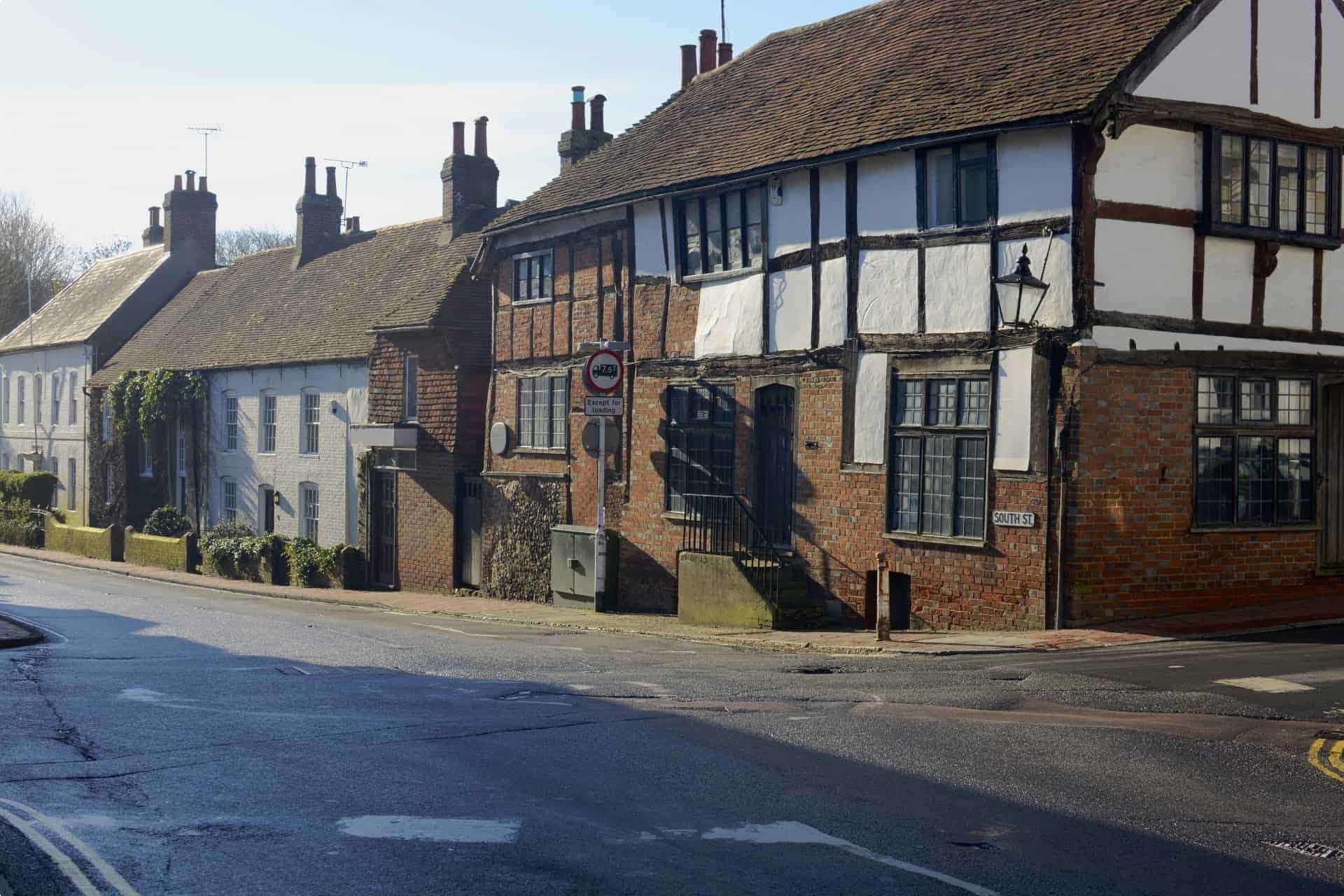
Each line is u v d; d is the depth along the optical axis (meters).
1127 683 12.12
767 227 19.80
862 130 18.14
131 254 53.50
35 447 52.56
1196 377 16.23
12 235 71.00
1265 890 6.43
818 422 18.89
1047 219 15.66
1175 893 6.36
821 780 8.58
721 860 6.82
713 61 26.55
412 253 34.31
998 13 19.28
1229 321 16.47
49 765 9.09
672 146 23.16
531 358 25.77
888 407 17.72
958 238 16.75
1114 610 15.69
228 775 8.76
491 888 6.37
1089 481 15.44
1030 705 11.25
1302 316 17.12
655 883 6.45
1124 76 15.12
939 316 17.02
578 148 28.73
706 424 21.12
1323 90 17.09
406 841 7.16
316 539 34.31
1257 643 14.43
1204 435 16.31
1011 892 6.33
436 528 28.66
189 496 40.81
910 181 17.42
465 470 28.05
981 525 16.52
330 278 37.75
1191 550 16.22
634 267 22.86
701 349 21.25
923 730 10.21
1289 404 17.11
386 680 13.26
